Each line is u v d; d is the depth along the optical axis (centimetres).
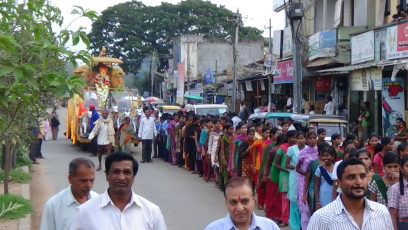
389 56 1831
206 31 6181
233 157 1403
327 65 2389
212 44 5766
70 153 2470
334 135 1061
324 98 2655
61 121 4509
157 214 535
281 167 1140
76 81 541
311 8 2872
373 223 507
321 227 516
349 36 2283
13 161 1742
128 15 6191
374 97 2078
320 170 912
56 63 602
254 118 2059
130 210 522
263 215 1268
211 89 4647
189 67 5494
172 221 1210
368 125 2055
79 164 608
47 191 1574
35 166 2047
